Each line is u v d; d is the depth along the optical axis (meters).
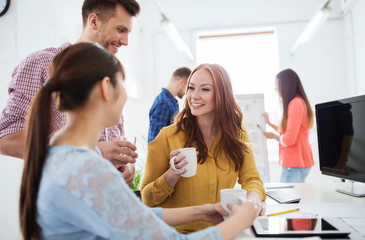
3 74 1.84
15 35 1.88
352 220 0.94
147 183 1.21
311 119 2.49
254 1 4.42
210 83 1.20
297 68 4.28
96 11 1.25
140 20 4.56
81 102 0.61
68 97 0.61
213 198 1.18
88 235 0.57
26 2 1.95
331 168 1.44
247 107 2.60
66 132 0.62
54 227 0.56
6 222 1.79
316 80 4.23
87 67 0.61
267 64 4.48
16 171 1.84
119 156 1.01
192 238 0.62
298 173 2.50
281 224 0.90
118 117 0.69
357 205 1.12
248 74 4.51
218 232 0.65
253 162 1.29
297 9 4.31
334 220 0.92
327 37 4.21
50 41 2.17
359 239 0.79
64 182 0.53
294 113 2.37
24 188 0.57
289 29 4.33
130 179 1.05
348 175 1.32
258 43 4.54
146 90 4.59
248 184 1.20
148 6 4.64
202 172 1.19
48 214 0.54
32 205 0.55
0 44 1.85
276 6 4.36
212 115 1.25
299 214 1.01
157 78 4.58
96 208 0.53
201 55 4.66
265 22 4.38
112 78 0.65
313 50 4.25
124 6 1.27
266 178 2.51
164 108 2.54
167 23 2.88
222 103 1.21
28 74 1.13
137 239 0.55
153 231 0.56
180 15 4.58
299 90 2.48
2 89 1.84
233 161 1.23
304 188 1.52
